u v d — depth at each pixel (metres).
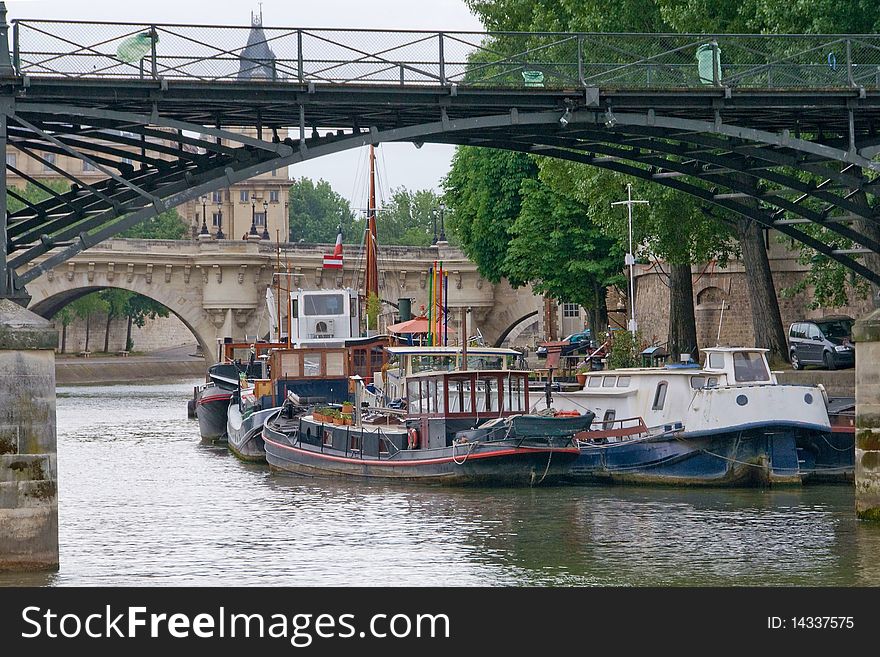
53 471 31.62
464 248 94.38
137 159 38.06
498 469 47.81
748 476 46.66
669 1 55.88
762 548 35.69
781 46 45.38
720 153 48.91
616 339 67.31
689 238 62.47
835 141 45.44
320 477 52.97
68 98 35.22
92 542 37.91
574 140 44.72
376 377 64.44
